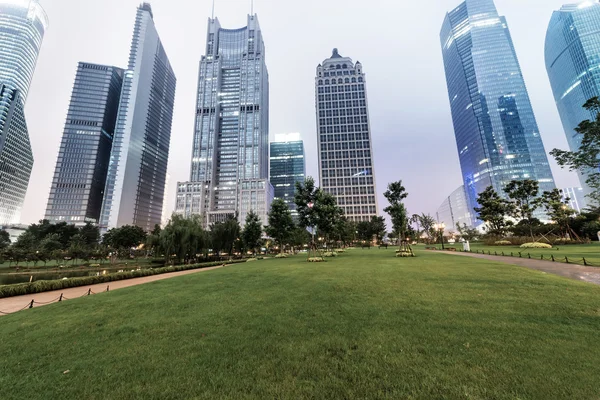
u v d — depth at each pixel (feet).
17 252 151.53
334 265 66.33
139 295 36.11
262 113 534.37
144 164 509.35
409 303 25.38
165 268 86.84
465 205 530.27
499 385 11.17
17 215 485.56
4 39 508.94
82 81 526.98
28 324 23.90
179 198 452.76
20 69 515.50
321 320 20.93
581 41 402.31
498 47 492.95
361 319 20.80
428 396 10.62
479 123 482.28
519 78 471.21
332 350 15.20
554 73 460.14
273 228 135.03
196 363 14.24
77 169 483.10
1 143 448.24
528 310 22.15
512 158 441.27
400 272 47.11
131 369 13.88
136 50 524.11
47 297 46.34
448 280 37.55
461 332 17.37
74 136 497.05
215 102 526.16
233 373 13.01
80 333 20.31
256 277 48.93
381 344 15.78
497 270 46.98
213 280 47.85
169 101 620.90
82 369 14.15
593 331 16.93
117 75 570.46
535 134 443.32
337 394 10.99
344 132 410.52
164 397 11.28
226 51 571.69
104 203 444.14
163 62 599.98
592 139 71.05
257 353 15.17
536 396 10.41
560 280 35.53
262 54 578.25
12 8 532.32
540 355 13.73
